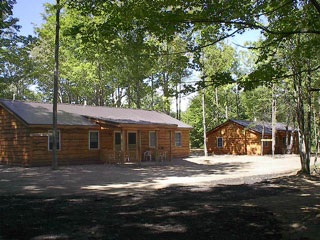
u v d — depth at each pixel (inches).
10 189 385.4
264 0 282.5
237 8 266.7
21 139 696.4
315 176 523.8
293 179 494.3
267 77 285.6
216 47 975.6
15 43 613.9
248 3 283.0
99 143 812.0
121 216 244.8
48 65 1149.1
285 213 263.6
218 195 349.1
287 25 313.3
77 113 841.5
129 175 550.0
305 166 543.5
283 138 1343.5
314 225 225.9
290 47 469.4
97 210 266.4
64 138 738.8
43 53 1112.2
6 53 672.4
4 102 747.4
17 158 706.2
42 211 261.1
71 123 748.0
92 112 892.0
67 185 423.5
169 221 230.7
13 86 1368.1
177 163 821.2
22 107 756.0
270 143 1247.5
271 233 205.6
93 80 1203.2
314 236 200.5
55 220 230.5
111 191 376.2
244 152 1227.9
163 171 623.8
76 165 733.3
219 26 307.4
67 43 954.1
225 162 864.9
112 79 1221.7
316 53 330.6
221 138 1309.1
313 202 312.0
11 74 842.8
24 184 427.8
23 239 185.9
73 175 537.0
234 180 493.0
